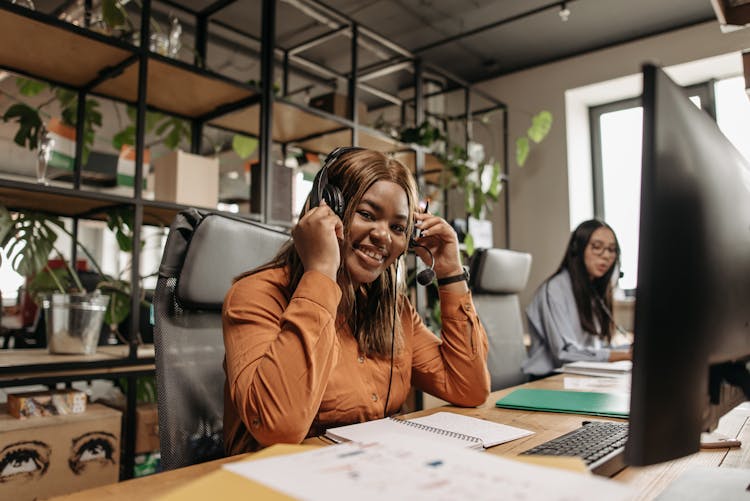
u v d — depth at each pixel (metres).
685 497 0.60
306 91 3.57
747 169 0.71
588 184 4.34
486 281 2.12
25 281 2.91
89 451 1.77
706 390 0.55
